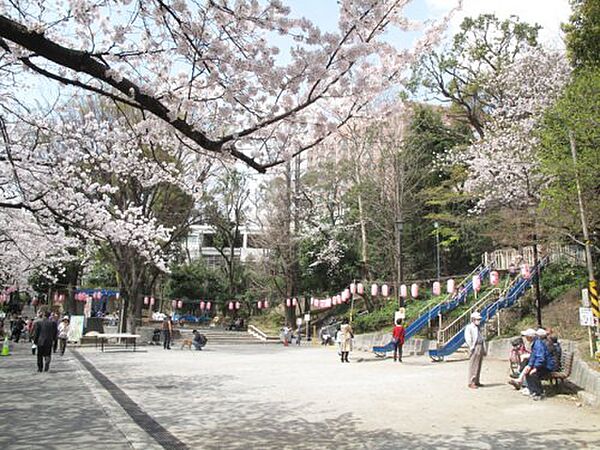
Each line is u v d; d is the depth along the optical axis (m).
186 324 42.09
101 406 8.99
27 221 14.05
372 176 27.84
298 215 33.59
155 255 20.06
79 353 21.27
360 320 27.16
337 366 16.64
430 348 19.72
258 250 42.28
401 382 12.57
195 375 14.22
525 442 6.72
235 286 43.88
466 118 29.61
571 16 15.83
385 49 6.99
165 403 9.78
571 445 6.57
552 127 12.66
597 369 10.21
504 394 10.62
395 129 26.62
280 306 40.91
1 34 5.11
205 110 7.14
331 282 34.47
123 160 12.18
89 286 42.66
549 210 13.56
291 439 6.92
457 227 27.44
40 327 14.29
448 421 8.09
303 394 10.87
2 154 10.35
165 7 5.82
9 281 26.80
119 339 26.55
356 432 7.34
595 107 10.86
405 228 28.88
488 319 18.69
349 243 33.34
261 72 6.23
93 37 6.75
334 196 33.06
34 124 9.76
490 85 24.50
